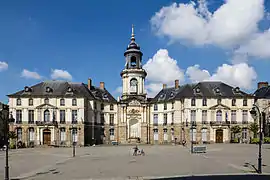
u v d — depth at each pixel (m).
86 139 61.16
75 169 24.02
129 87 67.88
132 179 18.98
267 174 20.33
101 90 69.31
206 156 33.53
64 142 58.44
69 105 59.47
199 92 60.78
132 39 70.44
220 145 51.38
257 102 59.84
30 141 57.84
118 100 67.12
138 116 66.94
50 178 19.83
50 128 58.38
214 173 20.91
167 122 64.56
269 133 55.47
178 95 62.50
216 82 63.44
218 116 59.50
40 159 33.00
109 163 27.98
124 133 65.81
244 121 59.50
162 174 20.73
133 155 36.59
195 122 58.88
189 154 36.81
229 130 58.81
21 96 58.66
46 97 59.19
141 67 69.38
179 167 24.34
